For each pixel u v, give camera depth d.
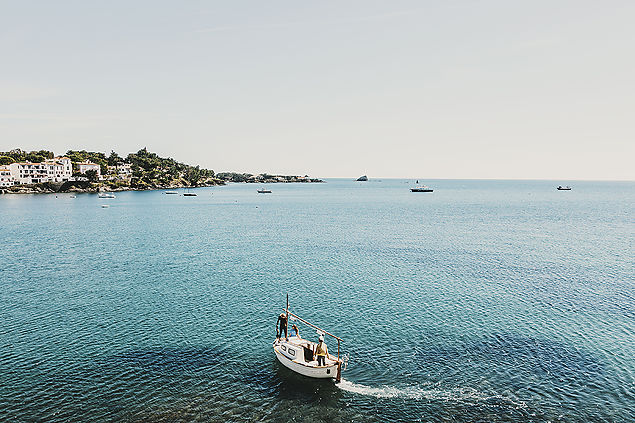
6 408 29.91
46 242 100.56
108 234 114.62
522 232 117.81
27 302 53.03
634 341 41.06
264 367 36.38
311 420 29.09
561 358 37.62
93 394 31.83
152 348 39.75
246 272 68.81
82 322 46.22
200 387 33.06
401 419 29.17
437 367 36.19
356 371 35.69
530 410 30.00
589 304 52.09
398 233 116.00
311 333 43.50
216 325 45.59
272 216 169.00
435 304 52.34
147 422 28.61
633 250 89.44
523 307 51.06
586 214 176.00
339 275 66.81
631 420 28.69
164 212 187.62
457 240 102.75
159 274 67.44
